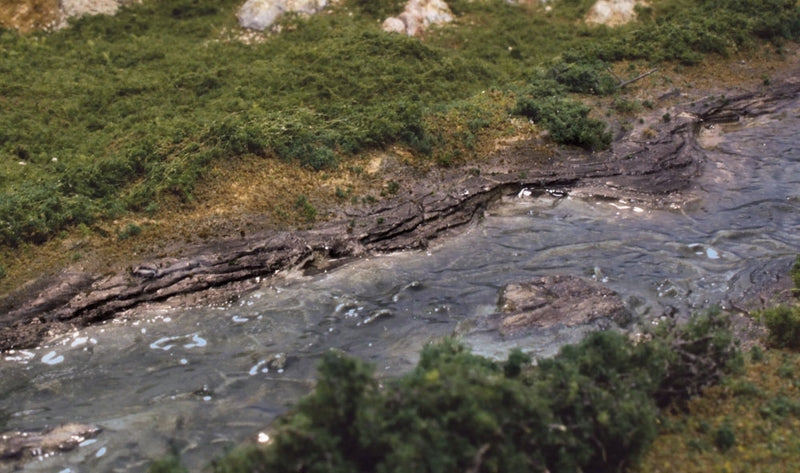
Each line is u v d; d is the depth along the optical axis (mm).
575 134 18109
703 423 8773
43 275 12766
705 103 21141
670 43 23906
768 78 23141
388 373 10594
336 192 15398
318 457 7191
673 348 9227
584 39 24828
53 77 20469
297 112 18000
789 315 10547
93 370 10953
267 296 12719
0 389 10570
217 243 13734
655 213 15727
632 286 12891
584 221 15391
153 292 12508
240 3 25000
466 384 7574
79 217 14031
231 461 7242
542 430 7676
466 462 7211
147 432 9641
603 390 8273
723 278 13109
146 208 14398
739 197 16422
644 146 18312
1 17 22766
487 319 11656
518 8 26500
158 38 23344
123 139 17422
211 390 10461
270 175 15742
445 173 16609
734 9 26469
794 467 8102
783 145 19172
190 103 19547
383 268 13570
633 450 8156
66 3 23578
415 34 24094
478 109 18969
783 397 9195
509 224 15266
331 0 25188
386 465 7082
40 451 9250
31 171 16203
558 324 11391
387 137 17141
